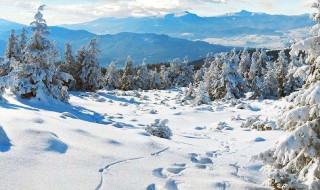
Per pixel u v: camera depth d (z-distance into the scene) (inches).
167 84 2896.2
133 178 261.1
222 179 287.3
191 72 3006.9
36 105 810.8
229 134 629.6
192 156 358.9
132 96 1658.5
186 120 881.5
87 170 258.8
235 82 1637.6
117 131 435.2
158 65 4151.1
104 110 968.3
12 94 874.1
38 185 217.6
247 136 576.7
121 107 1095.6
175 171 300.5
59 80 937.5
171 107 1163.9
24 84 856.3
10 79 844.0
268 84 1652.3
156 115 948.6
